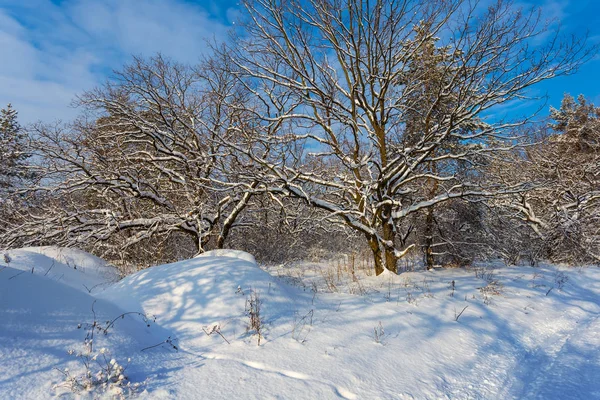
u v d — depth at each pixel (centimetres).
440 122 889
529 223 1512
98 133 1167
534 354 518
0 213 1023
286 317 539
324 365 404
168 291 566
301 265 1323
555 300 812
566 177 1594
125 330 419
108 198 1111
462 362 462
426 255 1242
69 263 855
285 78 943
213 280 586
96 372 326
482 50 831
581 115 2352
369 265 1259
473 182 1068
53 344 344
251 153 869
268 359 407
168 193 1301
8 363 301
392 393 364
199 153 1130
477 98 929
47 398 279
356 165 949
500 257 1420
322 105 938
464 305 699
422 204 1008
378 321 570
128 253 1092
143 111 1270
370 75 894
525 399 374
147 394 312
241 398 324
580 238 1354
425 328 560
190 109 1158
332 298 717
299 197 968
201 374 362
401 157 913
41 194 1041
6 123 2056
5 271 407
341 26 869
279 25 935
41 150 996
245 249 1416
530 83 848
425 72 969
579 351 518
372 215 1074
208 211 1214
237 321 497
